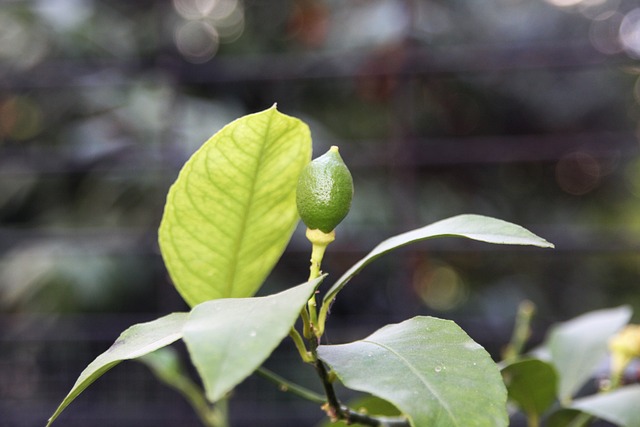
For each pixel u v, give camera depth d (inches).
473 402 15.6
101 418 46.6
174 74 46.3
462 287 60.6
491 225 17.2
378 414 22.2
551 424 22.5
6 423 47.9
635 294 58.8
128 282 50.5
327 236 17.4
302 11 56.1
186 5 58.0
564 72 59.0
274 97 56.7
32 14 53.1
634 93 58.9
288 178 18.6
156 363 26.3
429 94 59.7
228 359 14.3
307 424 47.4
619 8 56.9
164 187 48.5
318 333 17.5
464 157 51.9
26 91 53.9
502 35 57.5
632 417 20.5
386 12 50.8
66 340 48.4
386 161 45.9
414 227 45.0
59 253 49.5
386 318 51.3
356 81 52.4
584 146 49.1
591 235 44.5
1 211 54.0
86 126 52.0
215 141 17.9
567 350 24.0
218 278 19.5
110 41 54.5
